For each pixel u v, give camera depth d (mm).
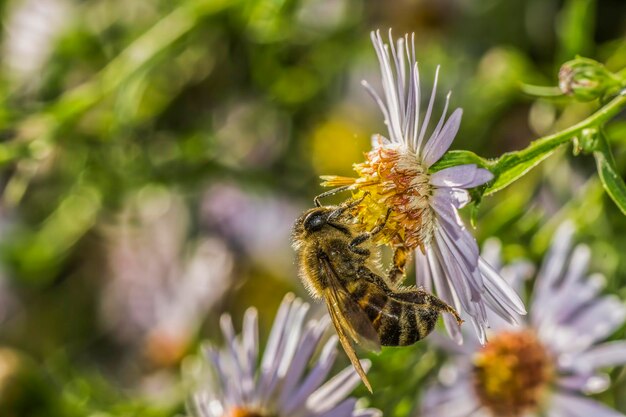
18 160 206
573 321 181
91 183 218
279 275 228
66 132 202
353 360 159
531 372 180
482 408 180
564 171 199
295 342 173
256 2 202
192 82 228
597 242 190
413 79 154
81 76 225
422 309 159
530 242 192
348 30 224
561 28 204
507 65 208
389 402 174
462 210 189
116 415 203
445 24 224
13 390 200
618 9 213
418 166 156
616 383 186
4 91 218
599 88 153
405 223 155
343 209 162
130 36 216
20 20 221
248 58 225
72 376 214
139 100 214
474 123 215
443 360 179
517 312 147
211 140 221
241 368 175
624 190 150
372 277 164
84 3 223
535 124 204
